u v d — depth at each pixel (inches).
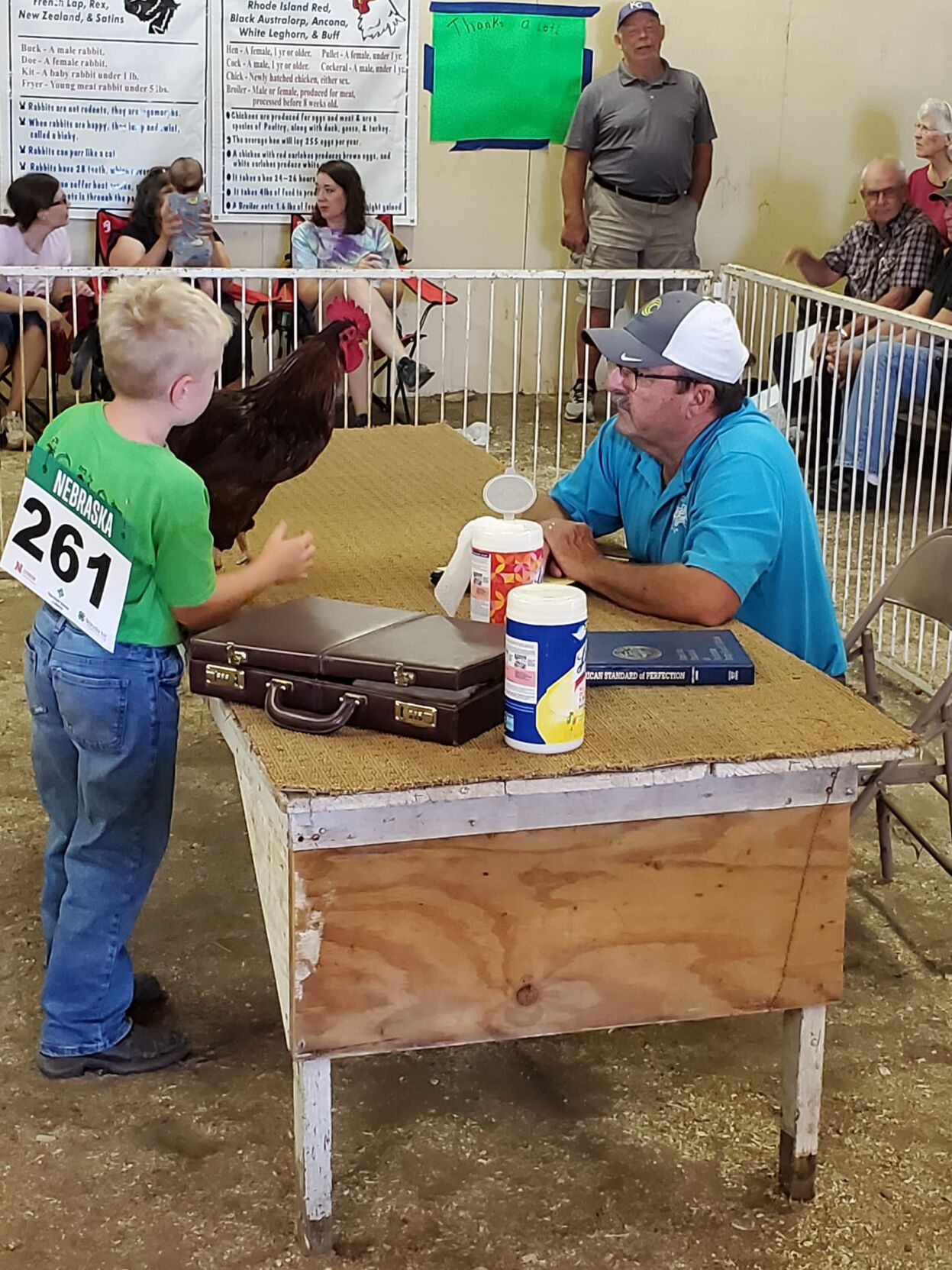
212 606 95.7
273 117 303.6
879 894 136.6
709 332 108.8
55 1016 107.2
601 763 80.7
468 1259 90.8
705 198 334.0
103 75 293.6
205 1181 97.4
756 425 111.0
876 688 137.2
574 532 110.6
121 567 93.5
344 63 303.4
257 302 284.8
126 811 100.9
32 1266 89.7
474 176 319.9
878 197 270.7
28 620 201.3
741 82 327.0
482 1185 97.4
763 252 340.5
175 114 298.5
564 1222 94.2
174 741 101.5
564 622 79.7
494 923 84.8
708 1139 102.7
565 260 330.3
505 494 106.8
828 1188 98.0
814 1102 94.5
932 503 183.8
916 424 247.4
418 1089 107.7
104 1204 95.0
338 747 82.3
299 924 81.4
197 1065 109.6
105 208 300.7
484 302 330.0
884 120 335.3
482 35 309.4
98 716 97.0
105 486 92.6
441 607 102.4
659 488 116.9
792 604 113.2
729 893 88.3
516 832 83.4
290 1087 107.3
